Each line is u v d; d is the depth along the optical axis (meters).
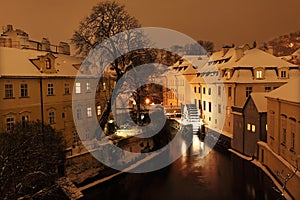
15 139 15.39
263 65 28.59
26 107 21.23
